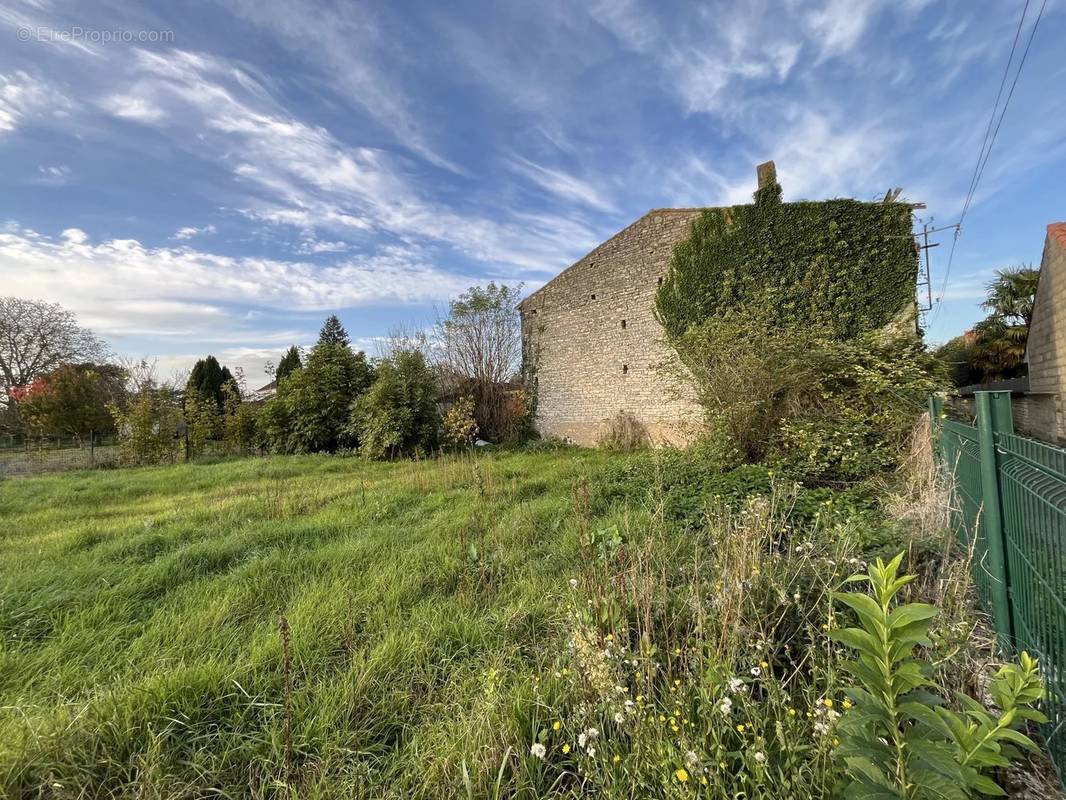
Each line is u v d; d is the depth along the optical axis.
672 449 8.24
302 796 1.73
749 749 1.51
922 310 9.36
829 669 1.81
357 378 14.56
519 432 17.39
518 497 6.42
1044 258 8.21
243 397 20.16
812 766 1.52
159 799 1.67
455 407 14.66
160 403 13.84
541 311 17.31
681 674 2.05
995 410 2.28
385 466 10.85
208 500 6.90
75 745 1.84
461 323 19.42
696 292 11.80
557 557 3.92
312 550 4.30
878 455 6.18
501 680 2.19
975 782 1.09
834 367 7.45
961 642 1.93
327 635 2.74
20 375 22.52
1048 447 1.60
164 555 4.23
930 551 3.07
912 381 7.08
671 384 12.40
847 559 2.68
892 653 1.19
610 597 2.43
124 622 3.00
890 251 9.54
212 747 1.96
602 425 14.97
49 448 15.98
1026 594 1.87
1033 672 1.22
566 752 1.76
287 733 1.80
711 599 2.42
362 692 2.26
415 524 5.29
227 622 2.97
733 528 3.09
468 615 2.96
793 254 10.40
